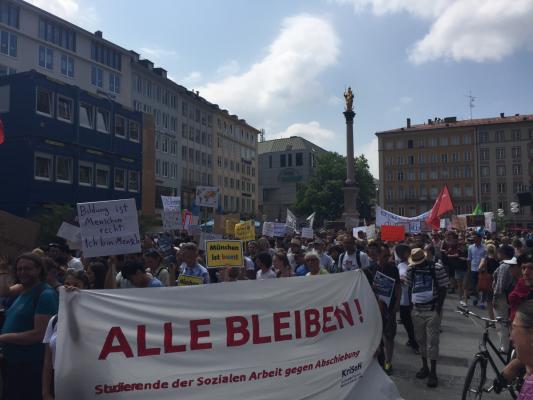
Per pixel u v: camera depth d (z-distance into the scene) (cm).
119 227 675
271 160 10219
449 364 807
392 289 727
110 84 4944
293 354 445
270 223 1878
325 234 2008
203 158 6931
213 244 877
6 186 2823
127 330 394
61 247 912
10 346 453
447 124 9344
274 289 448
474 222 2598
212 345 417
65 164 3055
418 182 9281
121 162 3519
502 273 862
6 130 2850
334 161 8419
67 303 383
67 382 378
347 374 473
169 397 399
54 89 2980
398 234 1588
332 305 475
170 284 869
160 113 5831
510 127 8681
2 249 887
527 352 265
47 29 4312
